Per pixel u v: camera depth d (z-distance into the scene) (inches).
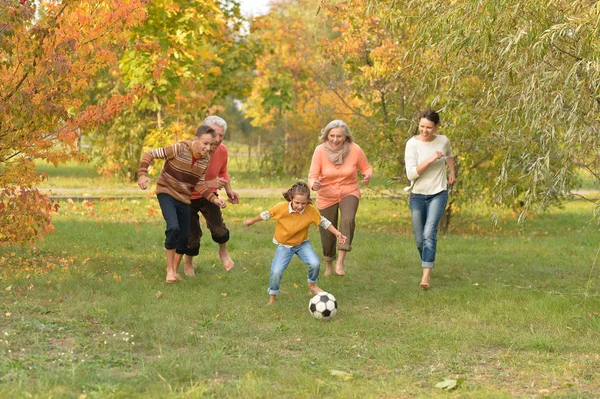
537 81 278.2
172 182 341.1
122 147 1078.4
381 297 335.0
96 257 400.2
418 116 590.2
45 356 216.4
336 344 256.8
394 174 640.4
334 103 856.3
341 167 376.8
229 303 310.5
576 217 810.8
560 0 278.5
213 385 199.3
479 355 248.5
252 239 508.1
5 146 350.9
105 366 214.1
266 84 1183.6
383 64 564.4
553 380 218.8
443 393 202.1
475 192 605.3
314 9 936.9
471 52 317.1
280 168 1178.6
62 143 356.8
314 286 326.6
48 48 351.9
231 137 1868.8
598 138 279.6
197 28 738.8
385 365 233.3
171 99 745.6
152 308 292.7
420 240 362.3
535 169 288.7
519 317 296.2
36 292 302.0
